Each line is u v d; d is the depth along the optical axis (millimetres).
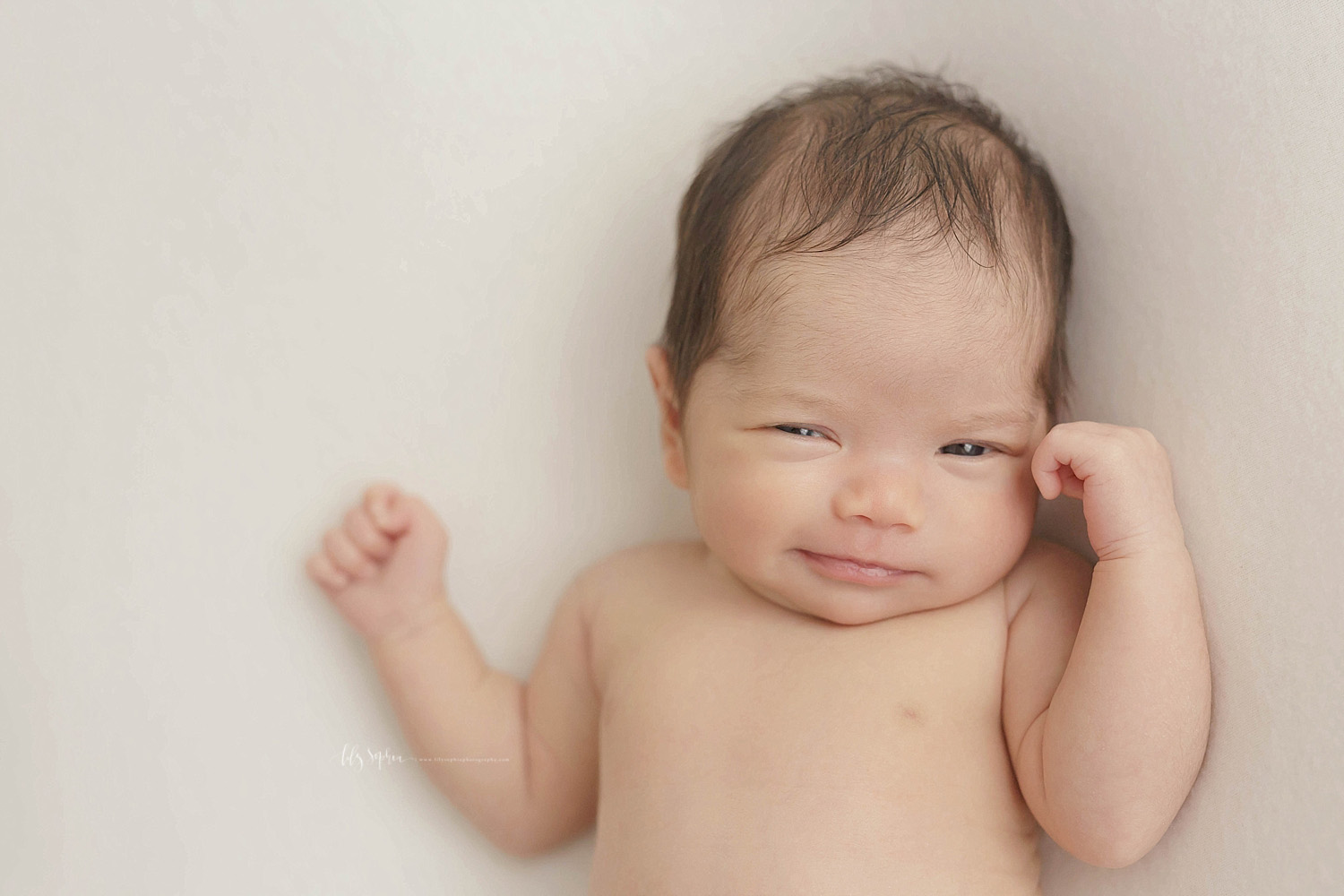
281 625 1104
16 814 1055
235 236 1128
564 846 1099
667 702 907
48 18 1093
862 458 840
